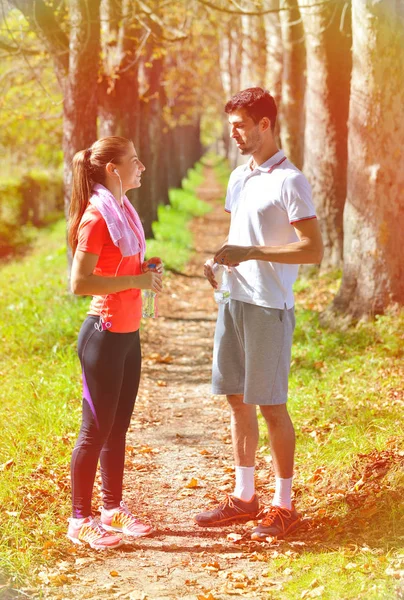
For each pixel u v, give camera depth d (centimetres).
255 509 504
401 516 461
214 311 1352
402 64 948
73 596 394
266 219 454
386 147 964
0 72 1794
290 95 1574
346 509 489
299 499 530
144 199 2022
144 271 453
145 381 915
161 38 1276
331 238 1398
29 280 1578
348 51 1336
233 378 480
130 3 1238
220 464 633
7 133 2414
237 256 436
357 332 957
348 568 409
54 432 657
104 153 436
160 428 738
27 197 3312
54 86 1872
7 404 733
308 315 1078
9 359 932
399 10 938
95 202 428
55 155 2905
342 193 1384
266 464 615
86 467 450
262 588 404
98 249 426
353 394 742
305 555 437
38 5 1142
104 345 435
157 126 2420
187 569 432
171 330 1202
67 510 504
